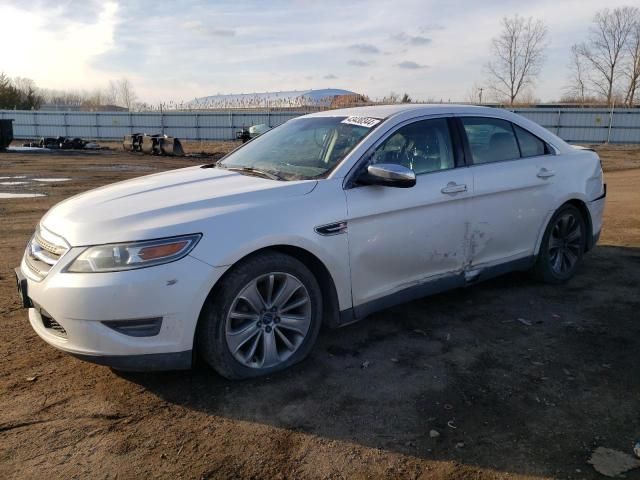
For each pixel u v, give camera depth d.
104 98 83.50
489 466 2.47
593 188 5.07
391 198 3.58
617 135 34.72
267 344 3.23
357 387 3.15
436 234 3.87
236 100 62.53
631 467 2.45
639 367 3.40
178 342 2.90
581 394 3.08
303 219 3.22
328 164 3.62
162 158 24.27
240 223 3.03
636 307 4.41
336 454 2.55
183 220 2.94
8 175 14.91
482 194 4.11
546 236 4.74
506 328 4.00
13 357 3.47
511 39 48.59
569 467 2.46
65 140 29.16
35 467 2.44
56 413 2.85
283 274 3.21
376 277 3.61
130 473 2.41
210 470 2.43
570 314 4.26
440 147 4.02
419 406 2.95
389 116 3.92
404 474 2.42
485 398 3.04
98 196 3.44
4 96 53.25
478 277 4.26
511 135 4.55
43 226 3.28
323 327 3.99
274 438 2.67
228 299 3.01
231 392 3.09
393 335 3.88
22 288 3.12
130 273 2.78
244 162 4.16
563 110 35.28
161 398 3.02
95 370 3.31
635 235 7.01
